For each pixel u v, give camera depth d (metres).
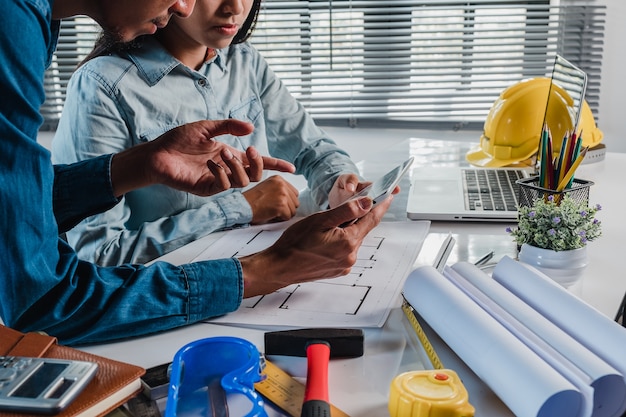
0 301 0.77
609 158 1.62
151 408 0.66
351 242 0.91
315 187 1.43
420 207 1.24
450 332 0.74
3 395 0.58
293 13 2.38
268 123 1.55
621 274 0.97
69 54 2.52
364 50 2.40
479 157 1.58
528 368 0.63
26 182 0.75
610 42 2.19
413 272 0.84
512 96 1.53
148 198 1.32
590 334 0.71
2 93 0.72
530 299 0.80
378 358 0.76
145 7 0.81
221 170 0.99
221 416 0.62
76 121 1.24
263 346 0.79
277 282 0.90
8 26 0.71
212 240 1.17
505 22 2.27
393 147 1.76
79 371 0.61
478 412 0.66
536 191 1.10
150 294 0.84
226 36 1.27
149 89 1.30
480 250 1.07
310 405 0.61
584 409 0.61
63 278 0.81
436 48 2.36
